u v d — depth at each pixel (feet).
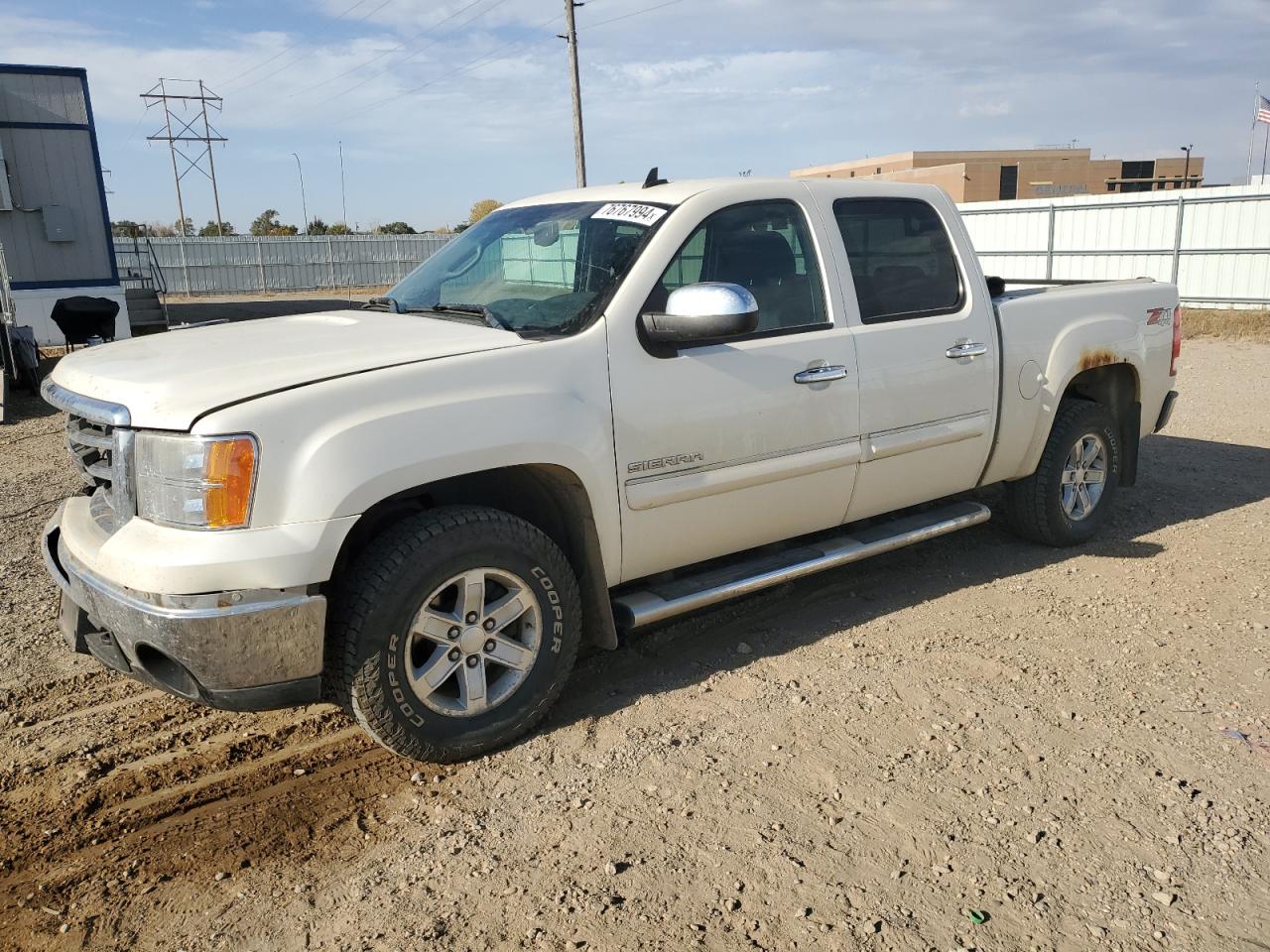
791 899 8.91
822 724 12.00
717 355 12.75
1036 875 9.20
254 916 8.92
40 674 13.94
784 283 13.74
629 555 12.51
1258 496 21.86
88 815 10.57
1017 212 73.67
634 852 9.63
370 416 10.25
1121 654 13.83
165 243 136.87
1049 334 16.97
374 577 10.42
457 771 11.25
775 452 13.43
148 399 10.16
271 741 12.07
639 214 13.16
